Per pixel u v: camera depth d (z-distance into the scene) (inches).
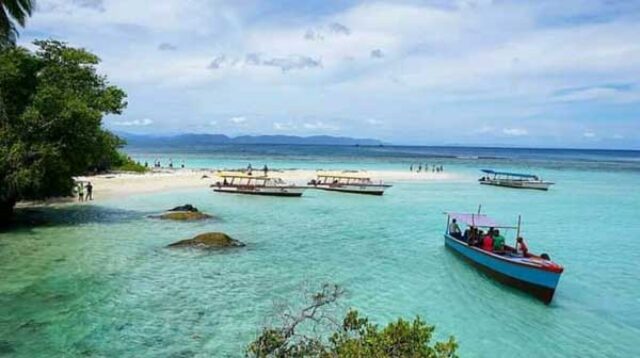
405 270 1023.0
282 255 1115.9
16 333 646.5
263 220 1563.7
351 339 395.9
